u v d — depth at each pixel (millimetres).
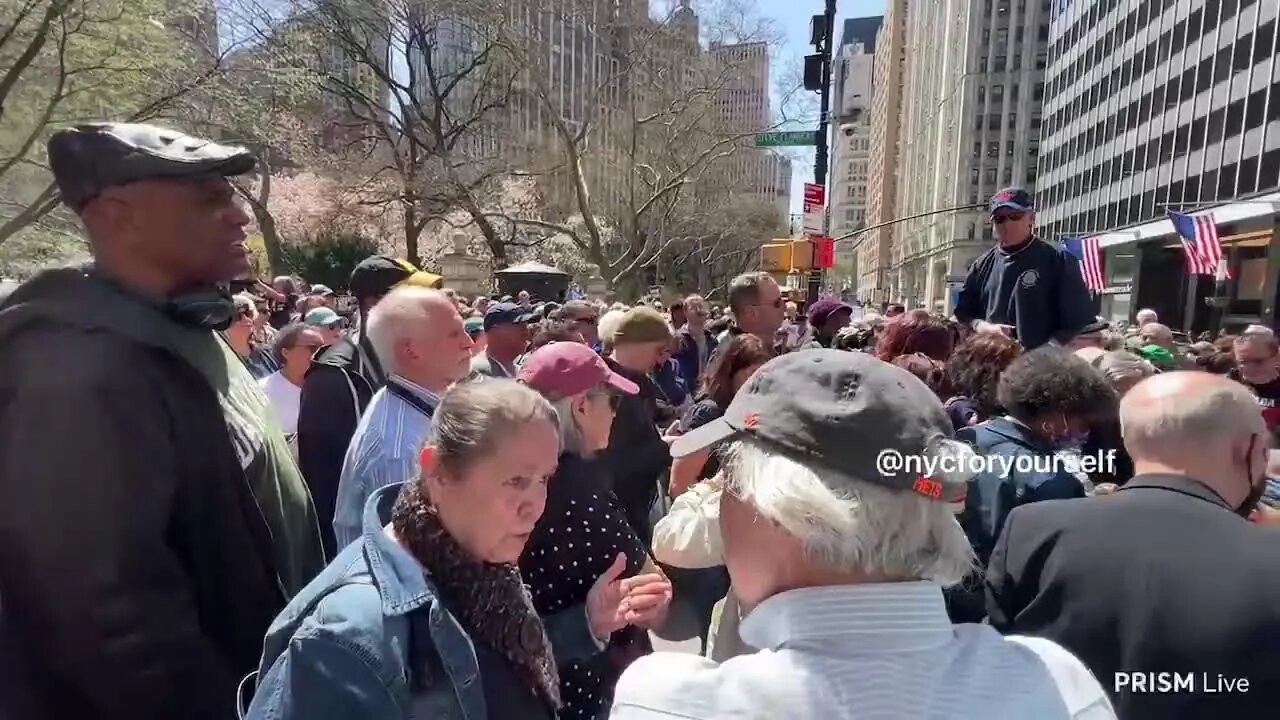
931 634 959
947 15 78938
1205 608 1504
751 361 3854
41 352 1403
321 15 21984
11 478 1346
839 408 978
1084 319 4023
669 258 35062
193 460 1564
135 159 1530
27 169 13297
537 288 15688
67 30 11164
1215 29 28297
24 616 1356
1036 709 927
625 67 21188
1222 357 5754
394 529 1471
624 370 3998
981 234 69125
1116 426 2500
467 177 25781
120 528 1373
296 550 1926
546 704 1531
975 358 3205
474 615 1421
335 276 29047
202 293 1680
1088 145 43938
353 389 3041
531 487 1420
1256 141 24688
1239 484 1743
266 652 1335
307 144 22422
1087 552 1653
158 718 1407
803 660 924
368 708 1194
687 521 2439
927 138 88438
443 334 2537
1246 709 1463
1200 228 16531
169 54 12555
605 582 1983
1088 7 44656
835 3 13242
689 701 932
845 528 925
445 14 20938
